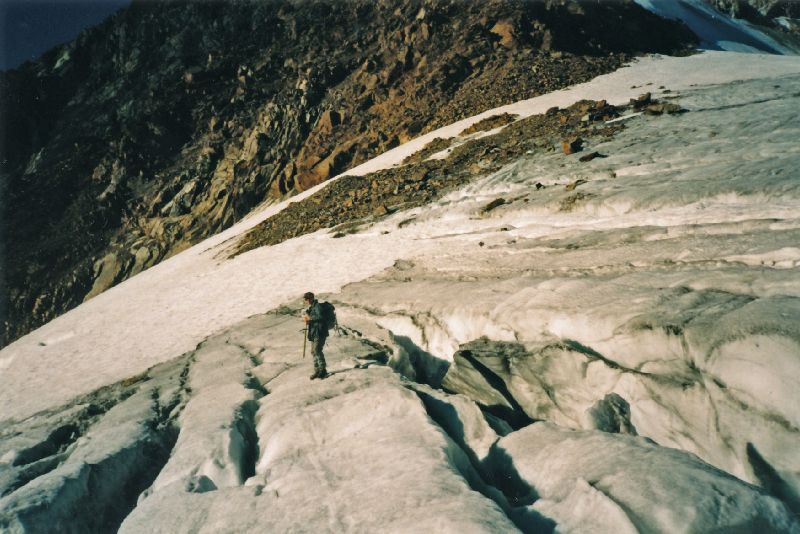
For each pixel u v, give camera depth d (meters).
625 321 6.02
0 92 108.38
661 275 7.07
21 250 75.38
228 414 6.95
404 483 4.18
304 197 39.06
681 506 3.29
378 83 65.31
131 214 76.75
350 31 89.06
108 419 8.68
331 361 8.67
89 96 113.94
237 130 79.81
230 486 5.15
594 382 6.27
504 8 65.31
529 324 7.49
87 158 89.62
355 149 56.09
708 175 12.05
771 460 4.31
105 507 6.23
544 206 15.42
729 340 4.73
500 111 39.38
